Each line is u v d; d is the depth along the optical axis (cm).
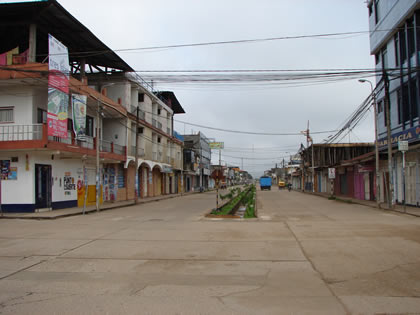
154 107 4147
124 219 1647
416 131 1825
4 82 1848
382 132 2512
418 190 1945
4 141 1786
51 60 1745
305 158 6047
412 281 600
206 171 8075
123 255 841
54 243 1003
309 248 892
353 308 475
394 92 2269
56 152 1877
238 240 1024
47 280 636
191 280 625
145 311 471
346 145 4275
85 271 699
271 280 620
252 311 468
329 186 4406
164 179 4625
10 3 1867
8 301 518
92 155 2222
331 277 632
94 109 2367
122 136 3044
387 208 1972
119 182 3072
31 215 1731
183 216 1788
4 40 2314
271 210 2058
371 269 679
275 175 14775
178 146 5416
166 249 905
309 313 458
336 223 1373
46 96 2033
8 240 1060
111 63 2869
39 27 2144
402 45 2128
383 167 2477
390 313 457
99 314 462
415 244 914
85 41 2405
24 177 1856
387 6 2277
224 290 563
